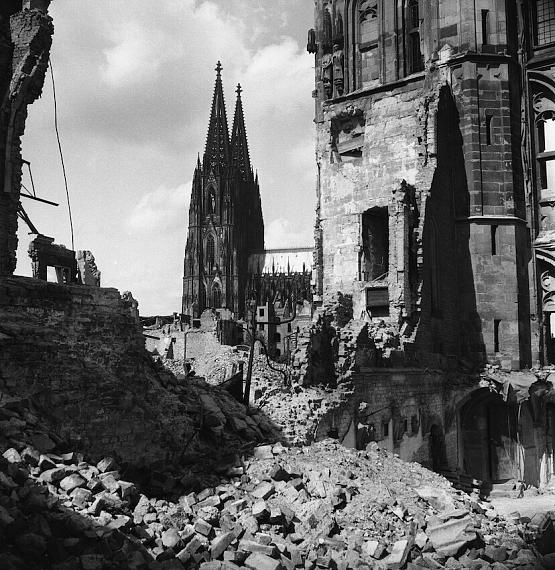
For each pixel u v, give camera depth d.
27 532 13.37
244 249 185.62
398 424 33.22
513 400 39.97
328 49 49.31
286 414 26.00
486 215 42.47
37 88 27.75
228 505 17.53
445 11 44.34
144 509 16.03
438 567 17.02
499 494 38.72
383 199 45.34
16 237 27.36
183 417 21.31
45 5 27.75
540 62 44.88
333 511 18.44
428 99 40.53
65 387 17.55
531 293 43.97
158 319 75.81
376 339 33.22
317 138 49.97
